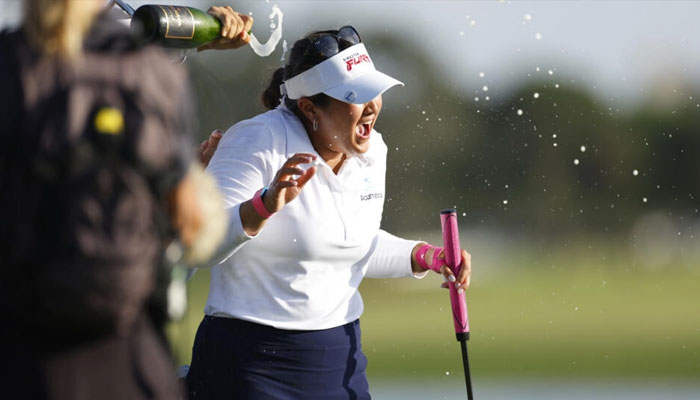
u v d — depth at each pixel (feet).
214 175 46.42
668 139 576.20
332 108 47.11
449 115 520.42
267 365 46.96
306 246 46.60
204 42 46.34
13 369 27.61
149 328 29.01
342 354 48.52
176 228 29.45
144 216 28.02
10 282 27.55
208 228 30.07
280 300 46.88
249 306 46.96
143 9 44.42
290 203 46.39
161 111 28.58
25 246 27.37
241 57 331.77
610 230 535.19
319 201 46.98
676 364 152.46
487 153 515.91
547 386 128.77
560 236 526.98
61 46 27.94
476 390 126.00
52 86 27.86
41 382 27.61
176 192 29.17
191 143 29.48
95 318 27.58
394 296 337.72
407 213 455.63
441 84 531.91
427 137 488.85
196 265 42.88
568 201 535.19
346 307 48.91
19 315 27.58
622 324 229.66
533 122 530.68
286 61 48.85
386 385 133.49
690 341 188.85
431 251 52.80
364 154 48.83
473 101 523.29
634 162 560.61
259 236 46.21
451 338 213.46
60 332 27.63
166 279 29.01
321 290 47.55
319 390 47.85
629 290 355.77
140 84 28.48
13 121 27.61
